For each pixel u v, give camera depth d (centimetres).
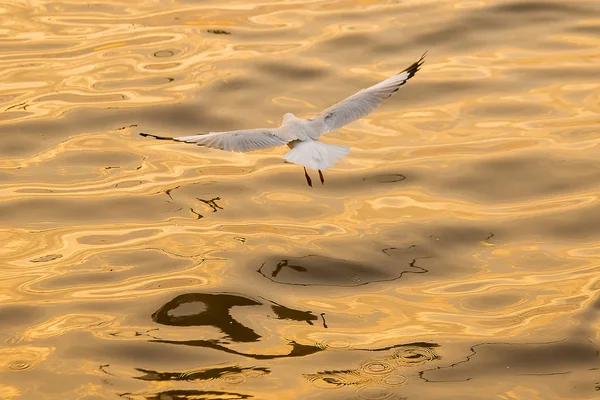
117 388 1218
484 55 2158
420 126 1920
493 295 1425
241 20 2328
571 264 1500
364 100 1074
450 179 1739
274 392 1203
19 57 2158
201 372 1248
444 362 1267
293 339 1320
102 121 1927
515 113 1942
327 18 2327
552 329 1335
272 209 1661
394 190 1716
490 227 1598
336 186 1733
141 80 2067
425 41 2212
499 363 1269
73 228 1609
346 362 1266
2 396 1205
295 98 1988
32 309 1391
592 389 1223
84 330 1340
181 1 2445
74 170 1780
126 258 1520
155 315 1375
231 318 1369
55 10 2398
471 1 2381
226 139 1005
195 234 1584
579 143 1825
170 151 1847
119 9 2403
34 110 1955
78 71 2105
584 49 2166
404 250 1540
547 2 2356
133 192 1708
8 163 1800
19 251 1544
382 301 1418
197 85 2036
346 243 1552
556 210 1639
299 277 1472
